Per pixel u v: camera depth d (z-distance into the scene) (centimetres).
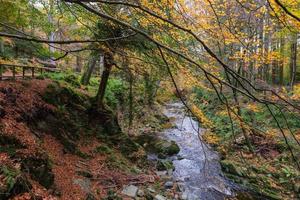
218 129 1316
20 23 888
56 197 582
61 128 962
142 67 785
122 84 1584
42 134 852
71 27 936
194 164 1152
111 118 1223
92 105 1199
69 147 923
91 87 1659
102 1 192
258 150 1154
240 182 1002
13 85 919
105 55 954
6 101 788
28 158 593
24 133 691
